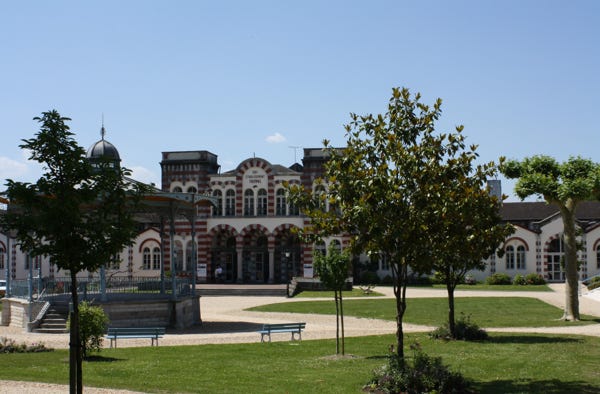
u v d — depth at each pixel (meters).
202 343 26.48
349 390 16.02
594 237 63.22
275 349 24.25
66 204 11.89
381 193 15.14
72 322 12.52
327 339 27.48
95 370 19.17
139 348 24.62
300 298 49.91
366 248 15.71
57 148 12.15
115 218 13.03
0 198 24.30
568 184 31.23
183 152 66.38
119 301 30.67
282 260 64.88
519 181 32.75
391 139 15.63
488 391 15.95
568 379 17.36
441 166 15.98
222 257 66.00
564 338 25.92
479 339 25.92
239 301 48.28
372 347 24.61
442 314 36.91
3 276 65.50
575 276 33.38
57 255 12.24
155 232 66.31
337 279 22.09
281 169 66.56
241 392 15.85
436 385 15.71
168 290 36.00
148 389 16.16
